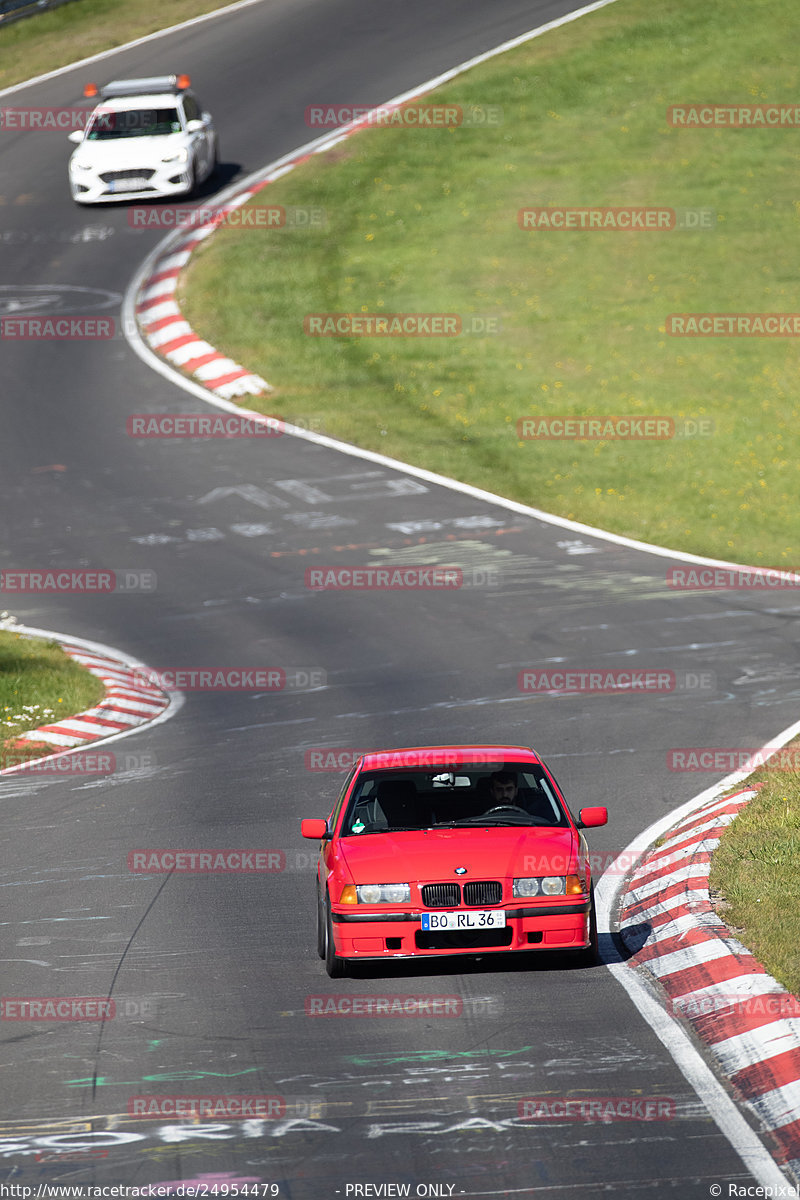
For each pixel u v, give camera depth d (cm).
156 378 12275
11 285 13875
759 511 10319
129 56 19475
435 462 11044
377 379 12519
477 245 15025
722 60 19062
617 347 13088
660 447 11412
